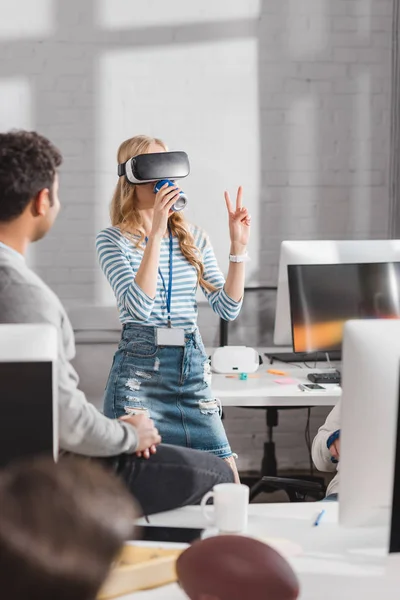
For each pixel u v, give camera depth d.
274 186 4.12
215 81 4.04
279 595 1.01
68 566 0.52
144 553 1.32
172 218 2.53
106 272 2.48
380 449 1.35
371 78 4.09
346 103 4.10
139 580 1.23
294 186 4.12
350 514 1.38
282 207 4.13
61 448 1.53
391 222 4.11
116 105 4.00
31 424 1.19
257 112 4.07
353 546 1.41
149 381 2.38
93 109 3.99
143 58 3.99
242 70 4.04
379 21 4.06
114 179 4.04
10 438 1.19
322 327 2.99
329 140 4.12
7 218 1.53
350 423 1.36
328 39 4.06
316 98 4.09
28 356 1.32
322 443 1.94
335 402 2.67
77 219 4.03
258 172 4.10
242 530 1.46
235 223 2.67
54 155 1.56
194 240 2.60
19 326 1.34
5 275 1.48
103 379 3.52
